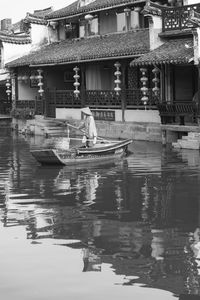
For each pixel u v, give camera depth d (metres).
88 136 22.62
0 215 13.06
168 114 24.98
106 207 13.74
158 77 27.30
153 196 14.86
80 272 9.23
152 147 25.11
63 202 14.38
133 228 11.81
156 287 8.61
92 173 18.77
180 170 18.72
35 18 38.62
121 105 29.48
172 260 9.77
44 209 13.64
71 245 10.68
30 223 12.32
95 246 10.59
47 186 16.59
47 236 11.30
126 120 29.19
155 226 11.95
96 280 8.89
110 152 21.69
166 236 11.20
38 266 9.52
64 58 31.70
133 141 27.77
